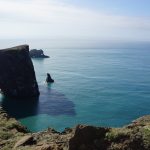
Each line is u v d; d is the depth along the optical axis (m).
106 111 120.94
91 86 178.38
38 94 159.62
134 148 19.62
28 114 120.81
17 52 162.00
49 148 25.39
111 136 20.39
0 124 44.19
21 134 37.44
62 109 126.62
